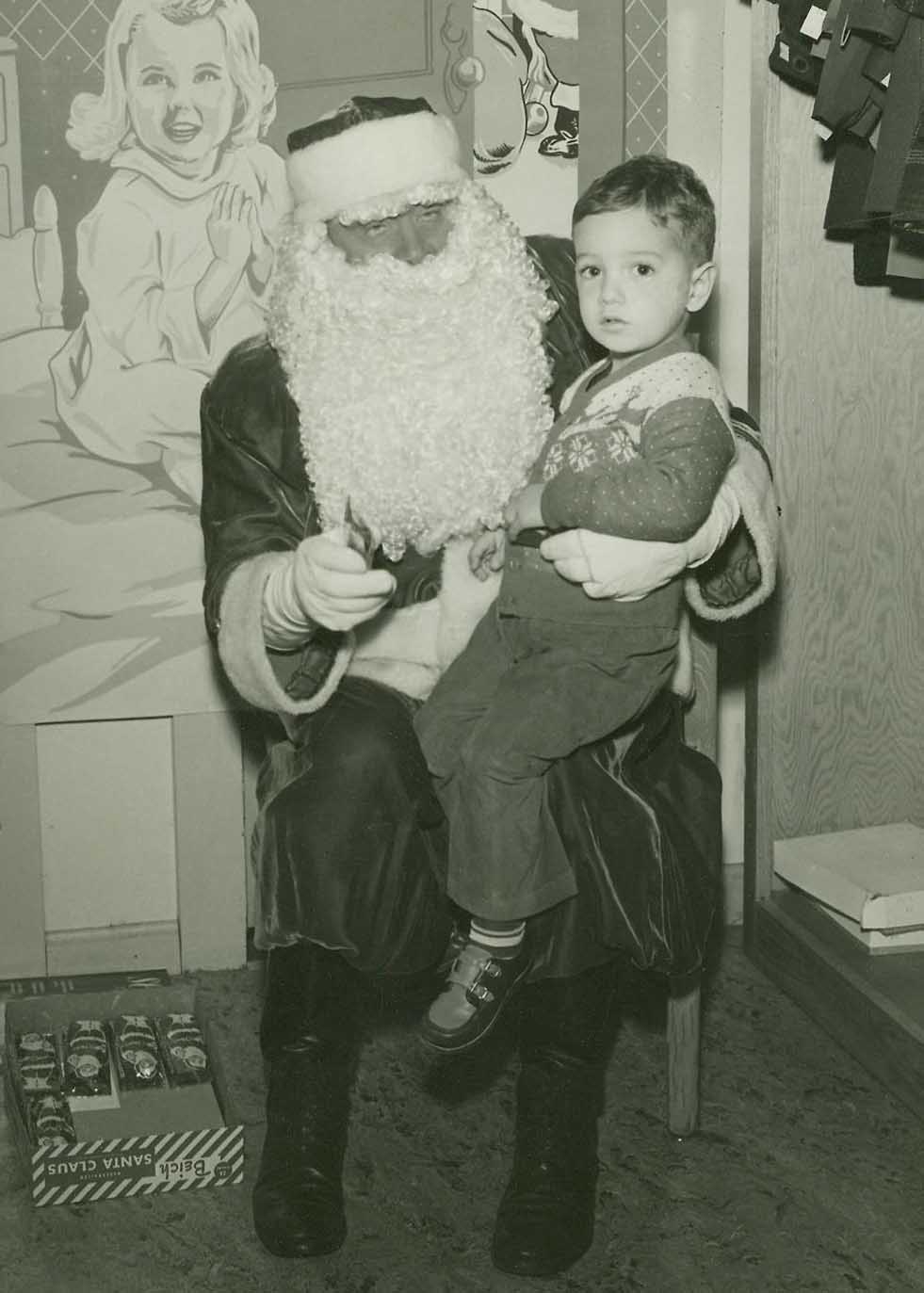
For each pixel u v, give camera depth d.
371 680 1.72
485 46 2.12
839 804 2.40
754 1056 2.08
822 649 2.35
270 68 2.11
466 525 1.64
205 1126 1.86
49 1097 1.87
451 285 1.59
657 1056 2.06
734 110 2.29
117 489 2.20
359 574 1.49
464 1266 1.63
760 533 1.63
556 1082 1.67
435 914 1.64
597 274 1.53
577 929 1.59
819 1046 2.11
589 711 1.53
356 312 1.58
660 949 1.61
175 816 2.32
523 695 1.53
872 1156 1.84
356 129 1.59
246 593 1.64
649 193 1.49
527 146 2.16
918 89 1.80
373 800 1.60
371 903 1.59
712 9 2.16
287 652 1.66
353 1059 1.80
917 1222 1.70
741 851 2.50
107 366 2.16
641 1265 1.63
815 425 2.29
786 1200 1.75
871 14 1.81
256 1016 2.20
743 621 2.42
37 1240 1.68
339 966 1.72
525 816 1.52
